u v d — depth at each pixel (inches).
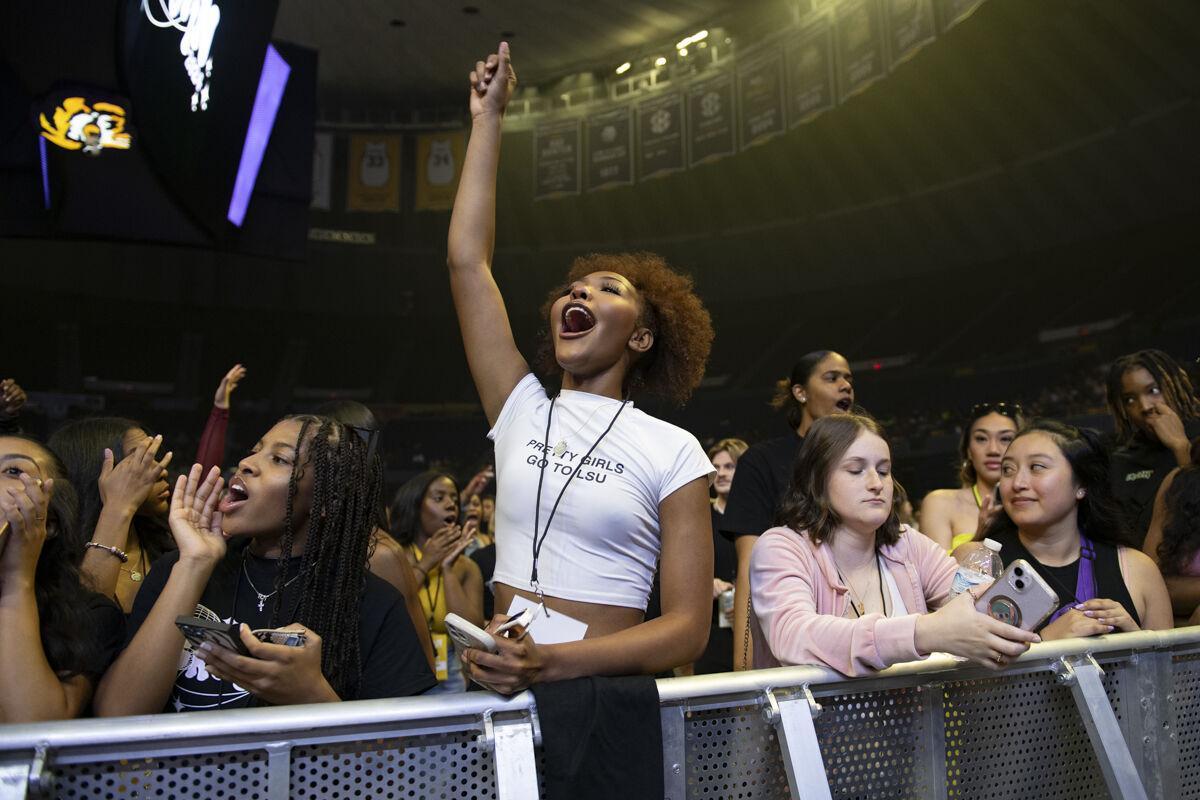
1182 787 66.2
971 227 781.3
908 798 56.0
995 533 87.0
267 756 43.2
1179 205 677.3
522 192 850.8
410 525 142.0
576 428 59.7
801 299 905.5
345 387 1022.4
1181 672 67.9
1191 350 702.5
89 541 76.7
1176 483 90.1
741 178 827.4
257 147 237.9
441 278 926.4
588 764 45.7
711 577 56.8
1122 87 625.9
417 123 807.1
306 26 661.9
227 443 959.0
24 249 825.5
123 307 891.4
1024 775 60.2
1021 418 118.0
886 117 718.5
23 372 914.7
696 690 49.7
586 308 61.5
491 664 45.0
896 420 878.4
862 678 55.1
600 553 55.9
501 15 646.5
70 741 39.6
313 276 919.0
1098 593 78.3
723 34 652.7
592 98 724.7
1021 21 589.0
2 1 171.8
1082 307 833.5
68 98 176.6
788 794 52.9
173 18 181.5
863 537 70.2
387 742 45.1
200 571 54.5
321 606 59.2
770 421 972.6
